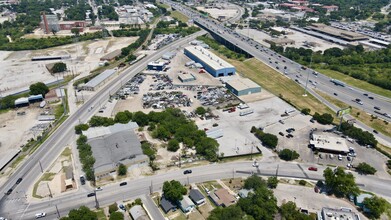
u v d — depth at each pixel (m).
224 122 173.50
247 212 107.94
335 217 104.88
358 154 145.25
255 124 171.75
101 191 122.31
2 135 163.12
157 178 129.25
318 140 150.88
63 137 160.00
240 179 128.75
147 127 167.62
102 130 159.25
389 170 134.50
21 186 125.50
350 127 159.75
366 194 117.88
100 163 132.50
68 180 125.38
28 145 152.88
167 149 148.00
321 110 187.38
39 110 190.38
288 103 195.50
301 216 104.44
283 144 153.12
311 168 134.00
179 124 162.00
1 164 136.88
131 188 123.75
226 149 148.75
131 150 140.00
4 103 191.88
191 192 118.50
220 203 114.12
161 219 108.75
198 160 140.50
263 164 138.12
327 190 122.19
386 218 109.94
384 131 165.25
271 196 113.50
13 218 110.06
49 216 110.75
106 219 108.50
